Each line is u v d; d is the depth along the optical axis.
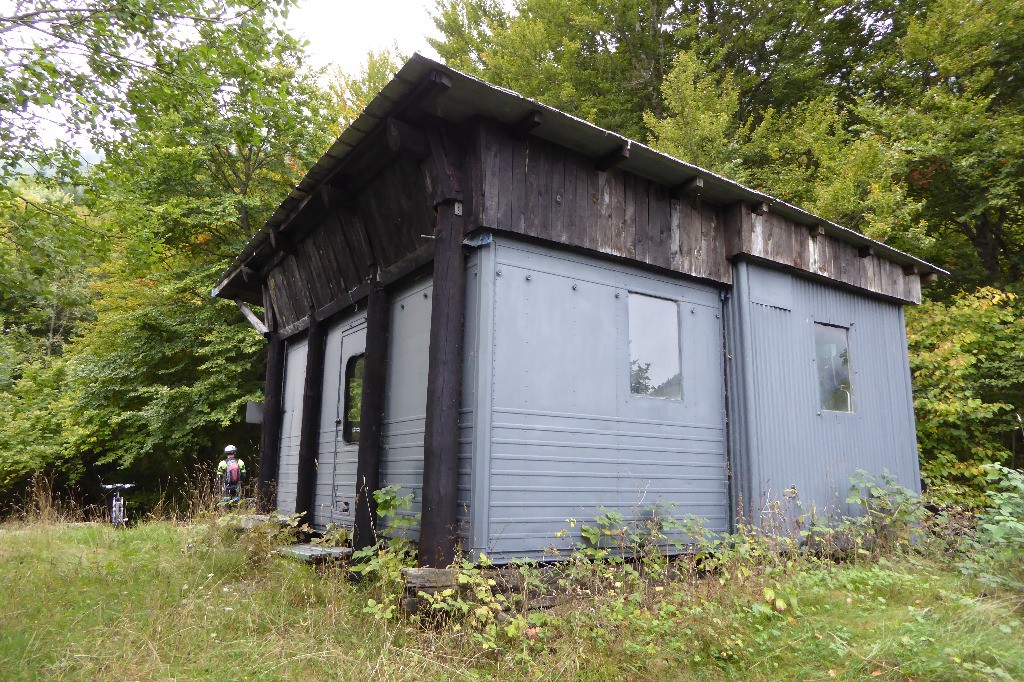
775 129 16.50
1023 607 5.23
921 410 10.91
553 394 5.60
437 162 5.38
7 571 5.90
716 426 6.82
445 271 5.33
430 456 5.08
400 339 6.52
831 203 13.13
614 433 5.95
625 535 5.76
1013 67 15.19
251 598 5.19
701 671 4.06
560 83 18.02
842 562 6.84
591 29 18.17
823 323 7.98
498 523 5.08
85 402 15.83
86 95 6.96
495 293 5.38
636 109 18.34
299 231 7.99
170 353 15.68
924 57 15.12
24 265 7.82
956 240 15.61
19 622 4.44
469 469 5.11
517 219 5.50
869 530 7.20
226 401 15.45
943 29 14.68
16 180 7.35
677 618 4.53
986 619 4.77
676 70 15.54
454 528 5.04
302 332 9.03
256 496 9.05
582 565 5.02
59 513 11.09
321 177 6.48
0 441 16.05
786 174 14.84
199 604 4.96
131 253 8.74
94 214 8.27
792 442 7.16
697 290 6.95
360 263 7.10
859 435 8.05
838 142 14.93
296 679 3.82
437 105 5.14
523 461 5.31
